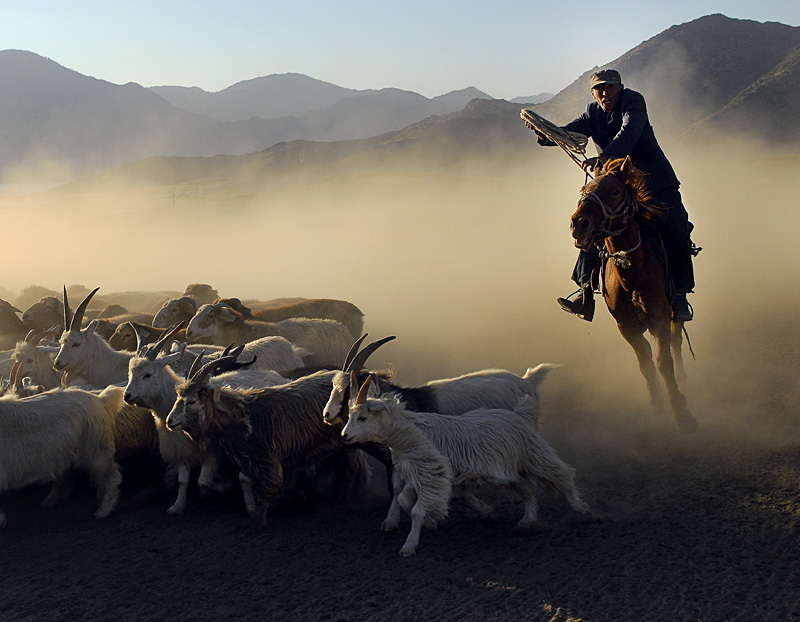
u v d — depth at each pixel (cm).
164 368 829
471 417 707
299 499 815
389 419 671
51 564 692
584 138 917
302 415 776
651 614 542
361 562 661
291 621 571
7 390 977
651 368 938
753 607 542
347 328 1362
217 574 656
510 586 596
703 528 669
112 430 844
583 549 651
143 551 713
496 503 775
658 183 914
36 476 789
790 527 653
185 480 813
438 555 664
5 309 1484
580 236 834
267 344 1073
